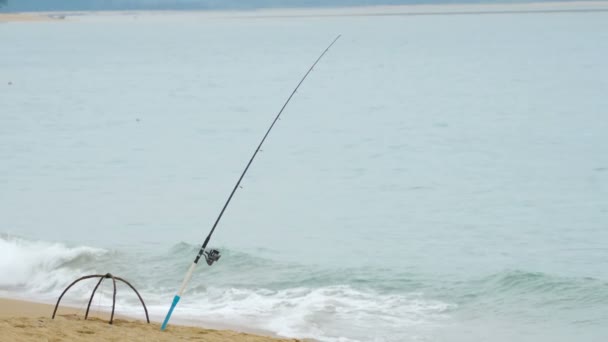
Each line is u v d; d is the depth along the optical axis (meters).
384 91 73.94
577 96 65.44
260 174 40.00
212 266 21.61
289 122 57.53
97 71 100.56
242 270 21.42
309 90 76.75
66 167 42.78
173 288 19.97
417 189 35.88
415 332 16.91
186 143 49.81
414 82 80.31
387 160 42.88
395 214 31.34
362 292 19.84
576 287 19.84
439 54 112.62
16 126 58.66
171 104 69.25
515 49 114.88
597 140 46.91
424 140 48.62
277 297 19.23
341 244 26.50
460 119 56.22
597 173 38.22
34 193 36.22
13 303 18.06
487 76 82.88
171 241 27.06
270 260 22.25
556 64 91.94
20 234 28.28
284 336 16.25
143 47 143.38
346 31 188.75
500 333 17.09
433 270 22.41
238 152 46.28
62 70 102.50
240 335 13.70
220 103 69.12
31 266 21.66
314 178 38.69
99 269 21.56
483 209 31.97
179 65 106.56
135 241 27.11
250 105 67.25
